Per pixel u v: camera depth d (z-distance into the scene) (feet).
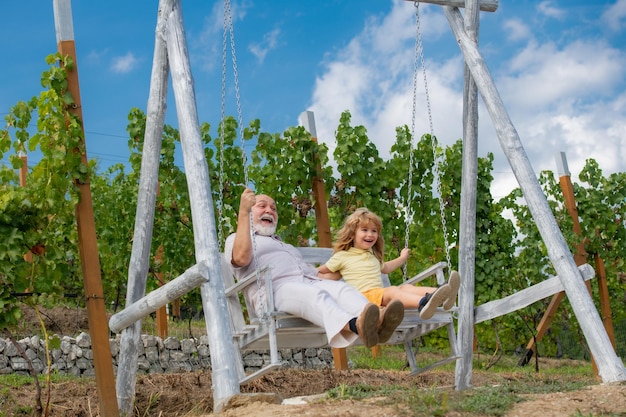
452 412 11.64
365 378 23.98
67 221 17.26
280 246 16.87
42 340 26.35
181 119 15.34
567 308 43.55
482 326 40.73
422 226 33.37
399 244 33.35
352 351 36.81
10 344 25.41
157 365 27.76
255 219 17.29
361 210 17.72
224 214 28.37
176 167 28.73
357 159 30.07
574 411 11.79
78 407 18.51
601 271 37.65
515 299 18.30
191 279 14.01
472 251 19.51
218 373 13.44
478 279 37.55
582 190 37.58
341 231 17.74
